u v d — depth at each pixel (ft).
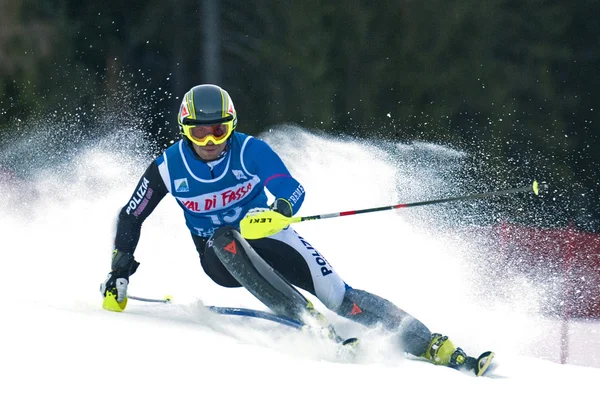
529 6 237.04
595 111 237.04
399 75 230.89
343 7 228.84
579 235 87.51
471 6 232.53
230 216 49.62
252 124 224.94
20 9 216.95
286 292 43.27
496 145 225.76
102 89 222.89
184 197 48.62
